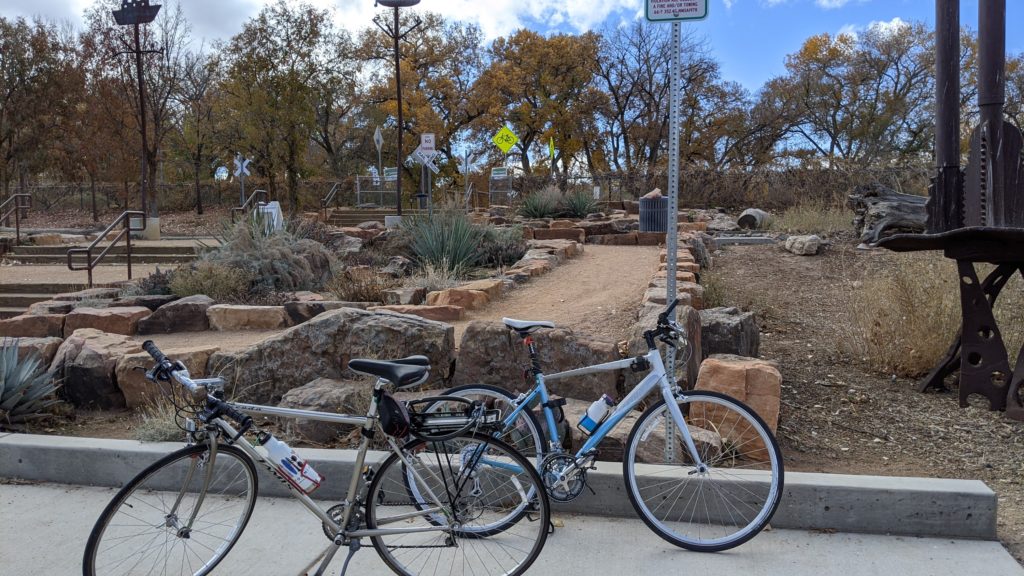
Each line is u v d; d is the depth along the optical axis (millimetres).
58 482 4699
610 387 5234
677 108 4219
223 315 7961
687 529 3908
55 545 3844
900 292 6734
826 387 6242
